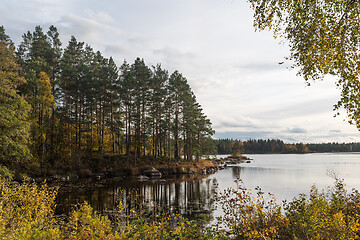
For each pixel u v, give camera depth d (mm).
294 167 50406
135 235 5184
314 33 5836
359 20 5410
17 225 5555
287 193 19266
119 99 42125
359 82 5320
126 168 35156
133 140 40062
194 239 5066
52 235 5457
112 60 49344
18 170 26141
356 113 5254
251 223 6141
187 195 20000
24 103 19281
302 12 5910
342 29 5488
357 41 5484
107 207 14570
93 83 37188
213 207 14984
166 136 46938
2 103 18141
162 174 37031
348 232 5344
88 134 38406
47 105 30453
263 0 6207
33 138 28938
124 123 41156
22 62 41406
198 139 49812
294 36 6211
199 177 33688
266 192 19422
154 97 41312
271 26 6457
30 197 6711
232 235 6816
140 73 44156
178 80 44844
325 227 5672
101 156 35406
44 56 41469
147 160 40219
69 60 42688
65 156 33750
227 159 86438
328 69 5852
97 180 29312
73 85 36219
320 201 7293
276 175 34750
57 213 13172
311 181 27391
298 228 5746
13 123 17922
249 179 30250
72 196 18797
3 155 18094
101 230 5781
